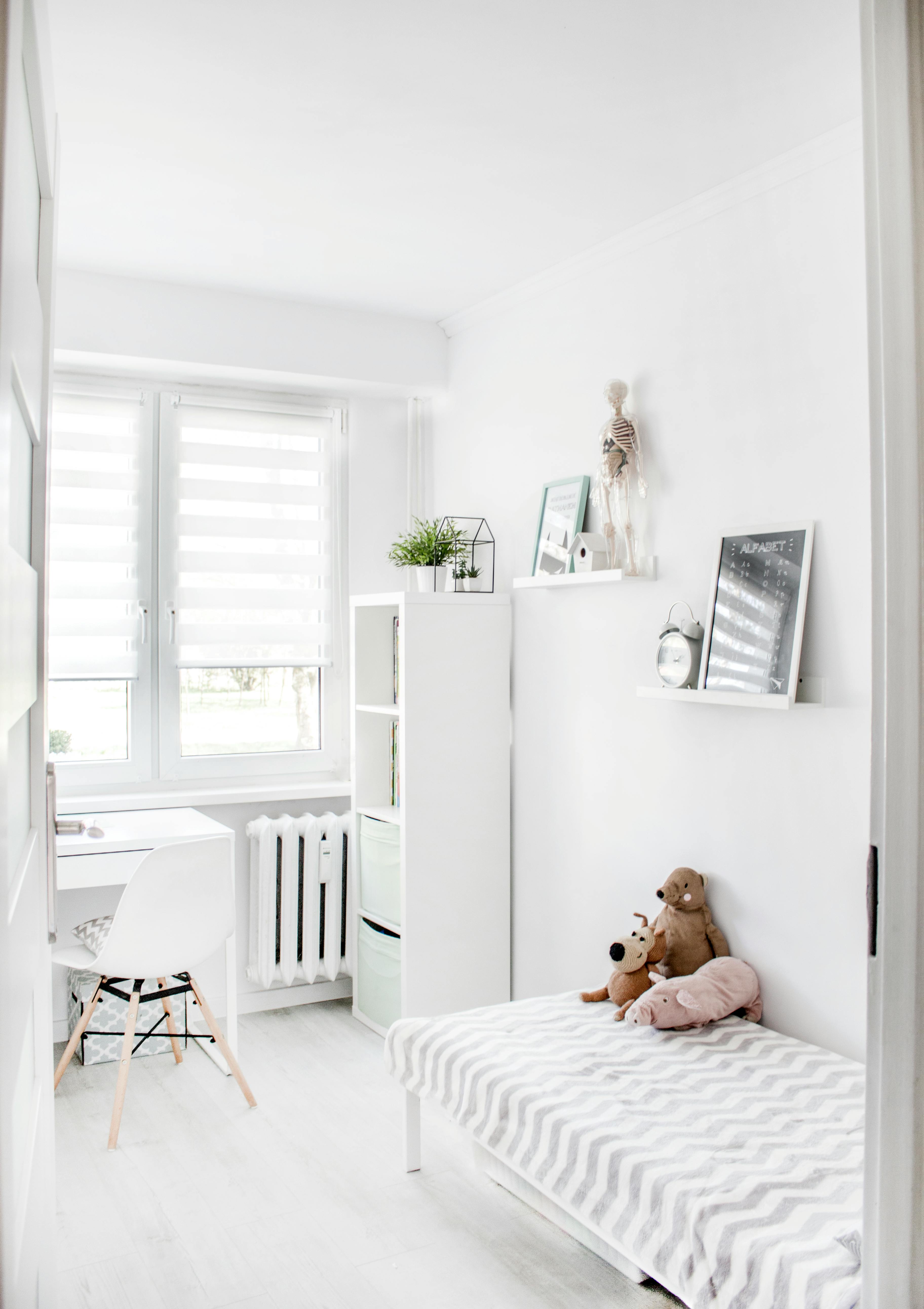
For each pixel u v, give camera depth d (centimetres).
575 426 338
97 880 309
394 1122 296
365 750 388
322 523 412
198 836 320
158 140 252
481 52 212
